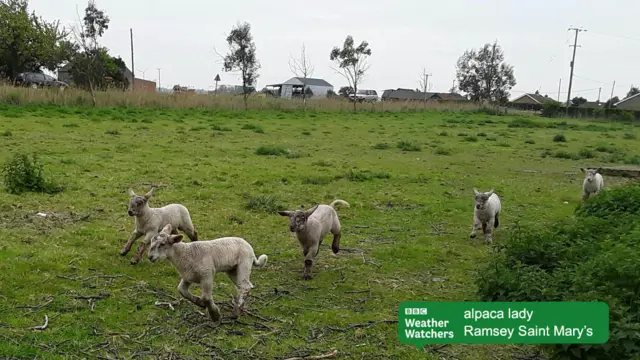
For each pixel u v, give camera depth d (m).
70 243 10.07
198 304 7.33
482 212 11.79
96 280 8.53
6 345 6.32
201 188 15.38
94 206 12.77
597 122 55.62
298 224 8.93
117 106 39.72
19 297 7.70
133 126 29.44
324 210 9.80
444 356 6.85
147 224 9.46
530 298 7.32
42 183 13.69
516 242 9.21
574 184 19.45
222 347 6.77
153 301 7.94
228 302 8.05
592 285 7.08
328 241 11.52
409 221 13.36
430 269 10.05
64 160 17.70
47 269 8.74
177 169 17.86
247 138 27.91
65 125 27.56
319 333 7.30
